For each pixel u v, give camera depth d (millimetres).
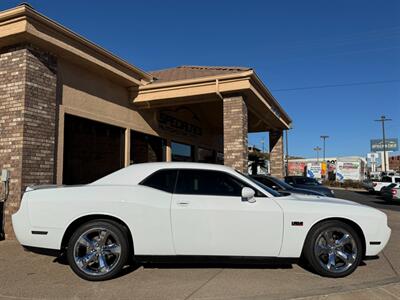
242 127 11219
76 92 9867
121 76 11016
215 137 20078
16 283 4867
